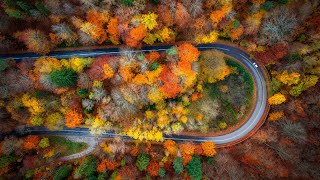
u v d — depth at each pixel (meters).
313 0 61.94
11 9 60.38
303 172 66.25
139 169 66.31
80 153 72.69
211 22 62.47
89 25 60.91
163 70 63.66
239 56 71.38
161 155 68.19
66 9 60.41
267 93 72.06
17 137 70.25
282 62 67.88
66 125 69.56
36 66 64.75
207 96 71.12
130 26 61.06
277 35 62.56
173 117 68.44
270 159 69.06
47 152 70.38
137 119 67.38
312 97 65.44
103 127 67.88
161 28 63.22
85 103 65.25
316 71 64.19
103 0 58.94
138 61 63.91
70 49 70.19
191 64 64.50
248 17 63.44
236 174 66.69
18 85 63.28
